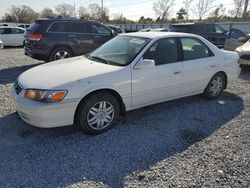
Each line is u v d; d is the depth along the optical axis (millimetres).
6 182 2742
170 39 4656
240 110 4980
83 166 3059
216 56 5332
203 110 4945
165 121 4398
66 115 3527
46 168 2998
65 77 3652
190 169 3043
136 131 3996
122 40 4812
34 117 3445
